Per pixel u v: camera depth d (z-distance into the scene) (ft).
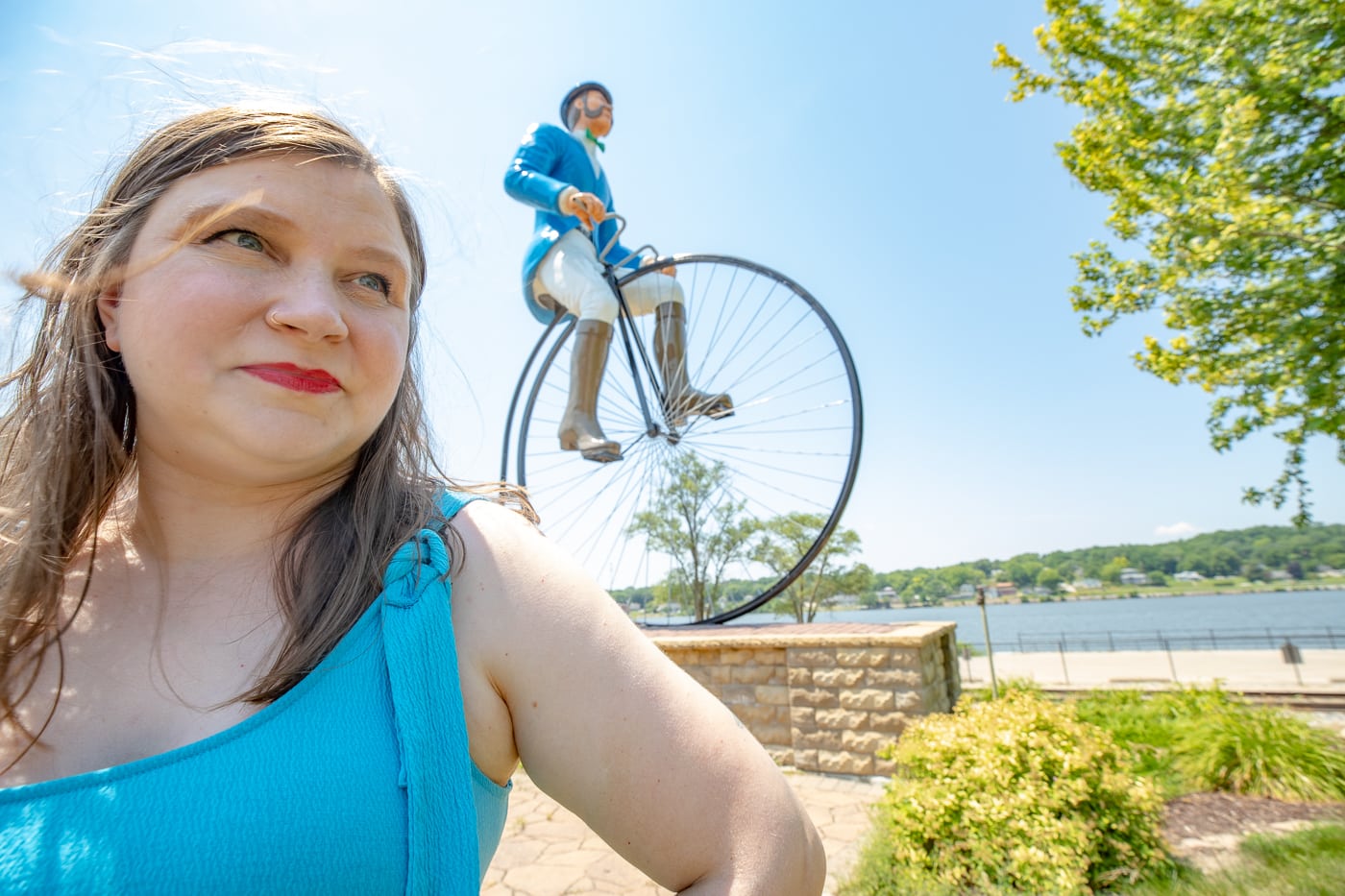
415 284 3.01
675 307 20.43
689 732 1.90
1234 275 18.15
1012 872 10.18
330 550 2.15
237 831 1.52
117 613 2.14
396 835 1.62
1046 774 11.12
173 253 2.05
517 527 2.29
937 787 11.53
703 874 1.81
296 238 2.13
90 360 2.34
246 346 2.04
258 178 2.10
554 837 14.78
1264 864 10.26
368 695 1.82
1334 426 16.96
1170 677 47.73
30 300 2.66
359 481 2.35
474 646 1.99
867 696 18.01
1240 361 20.68
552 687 1.94
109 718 1.86
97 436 2.27
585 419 17.80
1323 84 14.89
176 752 1.65
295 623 1.95
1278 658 63.77
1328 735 16.44
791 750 18.80
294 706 1.77
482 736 1.98
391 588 1.99
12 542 2.24
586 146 21.24
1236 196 16.84
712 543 25.57
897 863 11.21
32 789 1.59
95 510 2.29
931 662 19.76
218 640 2.04
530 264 19.99
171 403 2.05
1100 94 20.43
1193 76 18.31
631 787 1.85
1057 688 41.27
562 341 21.62
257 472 2.19
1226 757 15.80
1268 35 15.55
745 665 19.88
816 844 1.93
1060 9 20.13
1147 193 20.38
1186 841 12.45
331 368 2.12
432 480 2.68
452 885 1.62
